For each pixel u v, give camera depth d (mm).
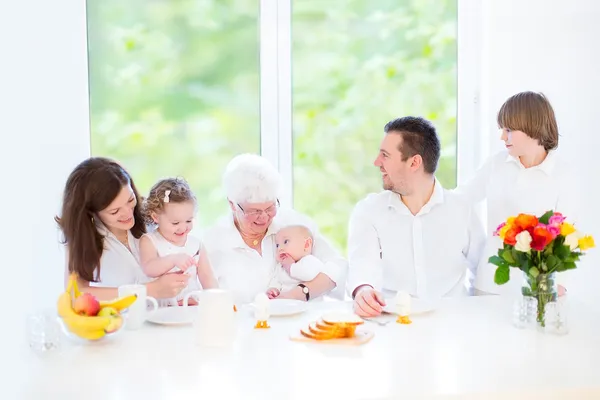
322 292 2100
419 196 2119
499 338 1531
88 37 2473
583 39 2207
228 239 2139
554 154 2178
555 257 1557
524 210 2184
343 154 2693
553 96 2367
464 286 2271
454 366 1339
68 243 1873
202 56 2561
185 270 1885
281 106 2605
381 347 1467
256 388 1225
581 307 1846
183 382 1259
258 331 1601
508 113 2125
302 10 2605
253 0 2562
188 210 1957
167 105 2559
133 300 1548
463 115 2727
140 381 1267
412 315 1740
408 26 2682
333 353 1425
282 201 2639
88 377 1292
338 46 2643
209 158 2607
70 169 2357
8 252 2076
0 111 2055
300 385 1238
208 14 2545
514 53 2523
